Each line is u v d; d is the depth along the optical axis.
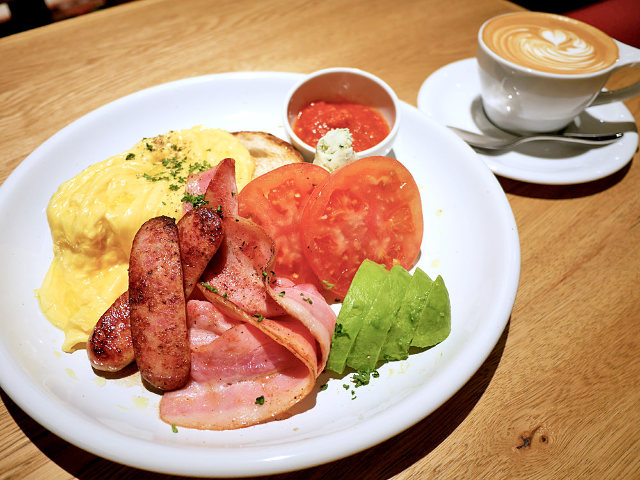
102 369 0.22
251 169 0.29
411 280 0.24
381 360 0.23
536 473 0.20
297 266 0.27
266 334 0.22
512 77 0.32
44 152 0.29
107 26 0.42
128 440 0.18
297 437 0.20
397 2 0.47
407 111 0.34
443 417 0.22
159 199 0.27
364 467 0.20
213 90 0.35
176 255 0.22
